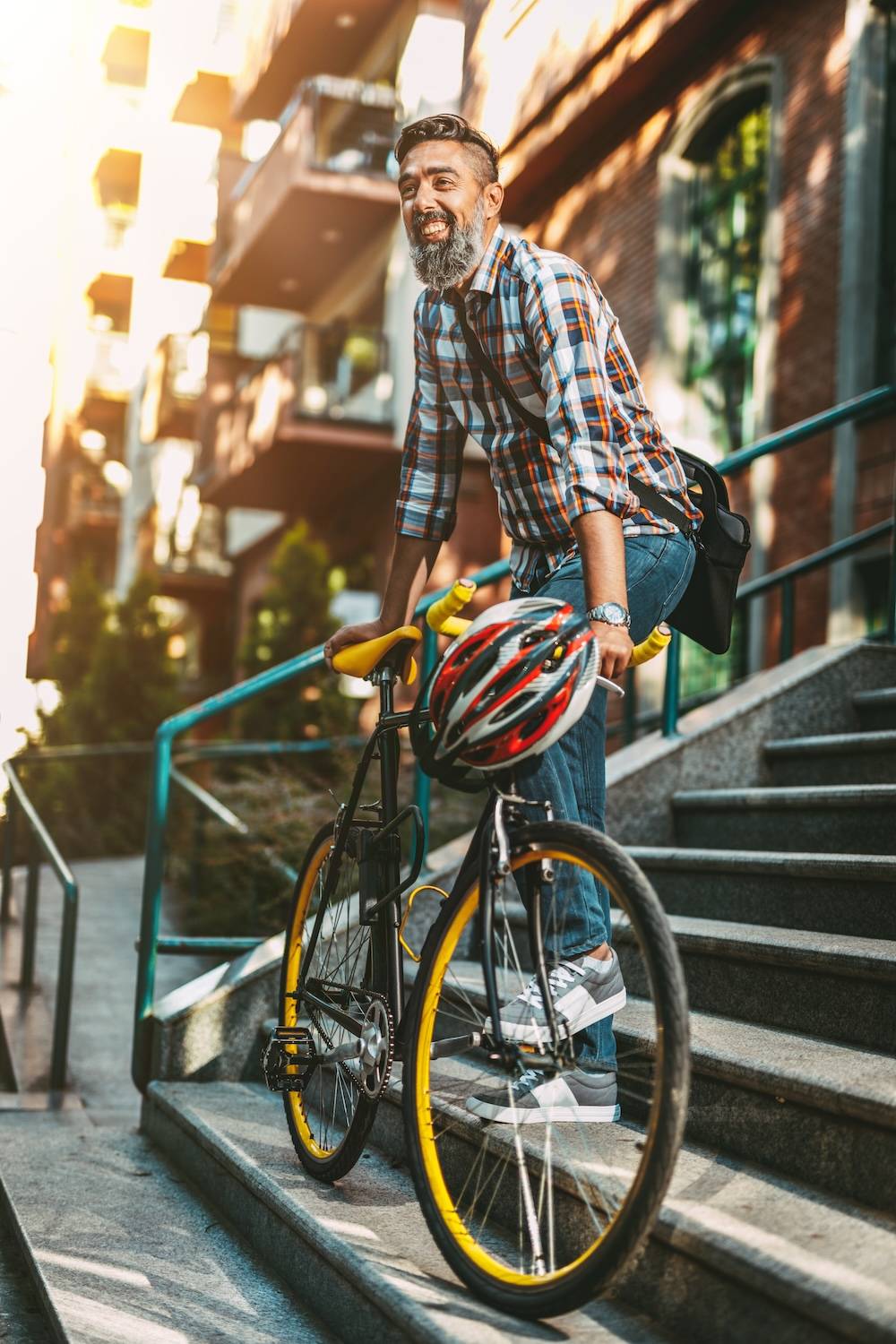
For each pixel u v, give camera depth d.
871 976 2.49
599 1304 2.14
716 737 4.32
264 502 18.41
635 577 2.64
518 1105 2.43
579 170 11.05
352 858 3.10
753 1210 2.03
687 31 9.15
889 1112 2.00
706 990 2.96
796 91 8.30
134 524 28.78
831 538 7.68
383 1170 2.95
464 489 13.87
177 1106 3.56
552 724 2.21
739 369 9.11
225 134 25.94
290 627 13.36
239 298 19.97
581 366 2.52
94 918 8.26
